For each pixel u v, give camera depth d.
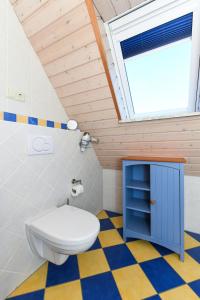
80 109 1.50
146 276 1.16
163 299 1.00
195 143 1.31
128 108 1.58
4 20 1.04
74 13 0.94
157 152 1.57
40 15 1.03
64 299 1.00
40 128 1.25
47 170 1.32
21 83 1.16
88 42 1.03
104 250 1.45
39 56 1.27
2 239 0.99
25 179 1.13
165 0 1.00
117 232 1.73
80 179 1.74
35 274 1.18
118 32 1.22
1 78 1.03
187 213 1.70
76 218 1.15
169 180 1.34
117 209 2.15
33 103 1.25
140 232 1.52
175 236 1.33
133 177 1.89
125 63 1.42
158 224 1.41
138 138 1.51
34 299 1.00
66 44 1.10
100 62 1.10
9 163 1.02
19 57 1.14
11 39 1.08
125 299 1.00
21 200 1.11
